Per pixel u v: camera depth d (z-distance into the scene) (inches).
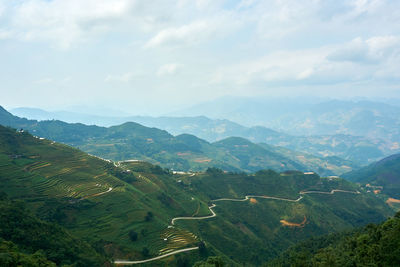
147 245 6156.5
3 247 3656.5
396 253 3688.5
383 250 3932.1
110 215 6820.9
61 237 4953.3
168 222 7667.3
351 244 4899.1
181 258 5836.6
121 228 6461.6
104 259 5098.4
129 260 5531.5
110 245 5767.7
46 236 4704.7
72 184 7780.5
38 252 4050.2
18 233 4409.5
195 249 6402.6
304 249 6294.3
